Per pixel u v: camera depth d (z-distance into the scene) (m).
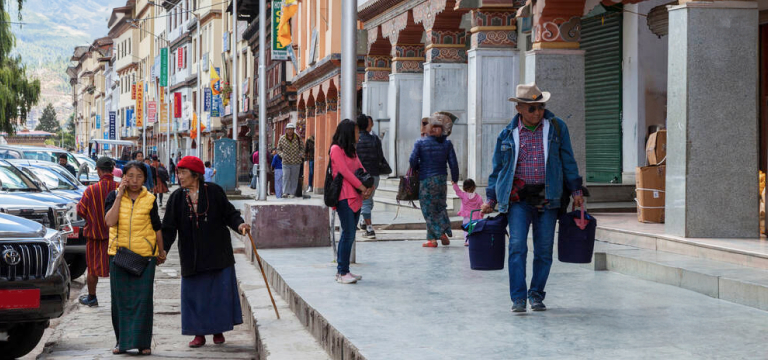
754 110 9.74
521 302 7.43
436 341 6.35
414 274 10.03
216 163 36.44
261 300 9.91
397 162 23.02
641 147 15.86
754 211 9.77
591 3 13.33
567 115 13.45
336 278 9.55
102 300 12.26
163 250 8.49
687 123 9.66
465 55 19.92
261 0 29.66
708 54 9.68
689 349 5.97
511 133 7.46
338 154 9.43
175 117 76.19
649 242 10.34
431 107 19.80
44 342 10.12
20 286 8.20
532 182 7.40
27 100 49.34
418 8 20.83
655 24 15.41
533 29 13.66
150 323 8.44
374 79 25.53
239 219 8.55
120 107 112.56
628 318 7.12
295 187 27.16
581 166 13.53
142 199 8.45
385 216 18.53
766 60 13.02
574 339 6.36
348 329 6.83
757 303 7.50
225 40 62.75
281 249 13.18
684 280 8.56
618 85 16.42
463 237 14.50
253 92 55.69
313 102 37.16
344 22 11.46
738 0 9.70
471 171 17.31
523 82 17.81
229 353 8.41
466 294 8.54
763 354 5.80
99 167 11.53
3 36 44.53
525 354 5.89
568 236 7.57
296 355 7.14
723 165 9.73
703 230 9.76
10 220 8.61
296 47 40.31
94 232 11.44
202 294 8.59
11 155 24.88
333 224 11.22
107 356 8.37
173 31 82.75
